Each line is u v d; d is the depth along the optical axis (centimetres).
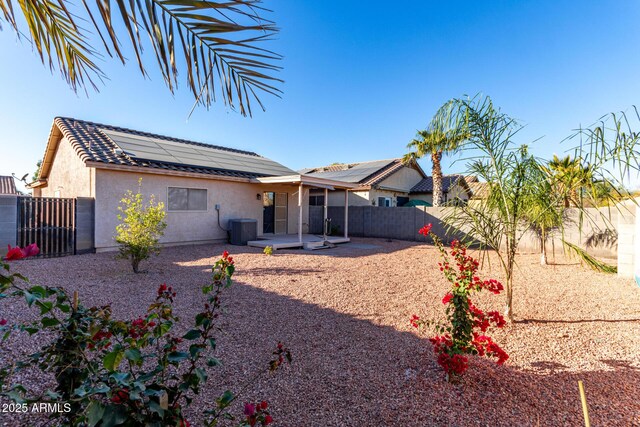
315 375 306
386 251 1166
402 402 264
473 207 466
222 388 281
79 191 1120
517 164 418
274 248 1129
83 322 163
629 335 408
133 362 159
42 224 884
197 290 587
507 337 405
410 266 880
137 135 1398
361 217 1683
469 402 265
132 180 1042
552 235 897
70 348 156
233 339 384
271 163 1748
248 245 1219
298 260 940
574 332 420
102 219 980
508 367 328
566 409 255
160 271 740
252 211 1398
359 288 638
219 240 1279
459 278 332
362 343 382
